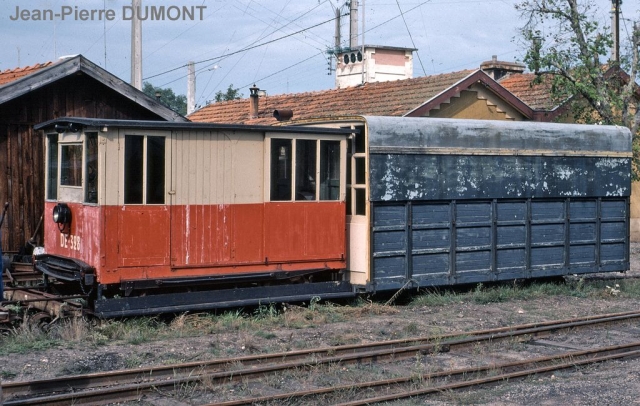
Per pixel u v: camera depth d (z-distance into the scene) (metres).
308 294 12.70
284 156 12.55
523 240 14.82
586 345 10.69
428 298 13.71
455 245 13.97
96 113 15.91
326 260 13.00
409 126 13.39
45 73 14.78
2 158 14.85
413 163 13.45
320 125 14.02
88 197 11.49
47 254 12.52
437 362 9.53
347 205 13.59
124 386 7.79
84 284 11.33
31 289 12.34
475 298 13.97
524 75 24.55
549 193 15.10
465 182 14.05
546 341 10.88
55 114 15.42
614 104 19.77
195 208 11.74
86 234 11.44
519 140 14.69
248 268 12.23
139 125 11.23
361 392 8.12
